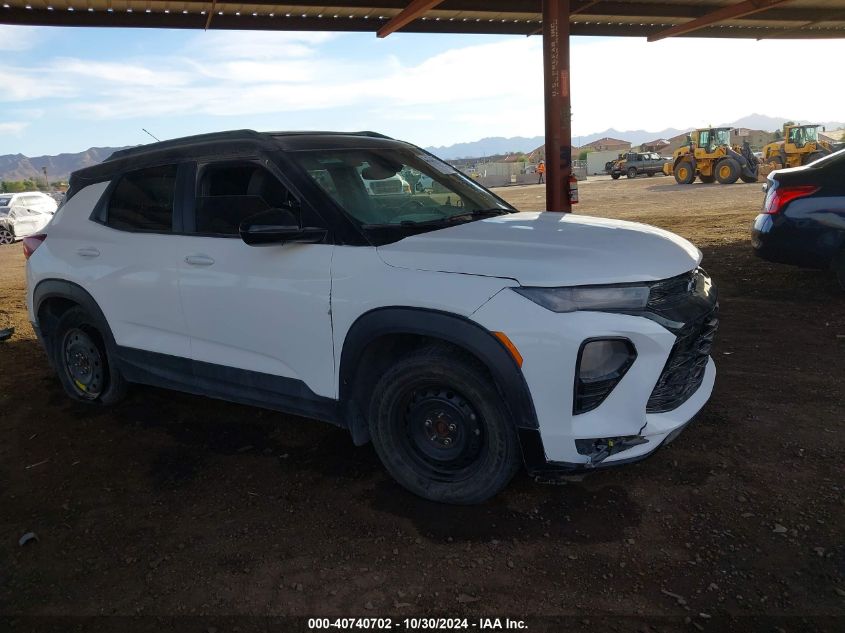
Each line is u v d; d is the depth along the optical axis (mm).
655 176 44094
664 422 2875
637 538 2773
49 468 3715
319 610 2439
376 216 3350
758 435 3609
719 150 27375
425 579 2586
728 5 11594
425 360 2932
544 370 2656
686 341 2928
